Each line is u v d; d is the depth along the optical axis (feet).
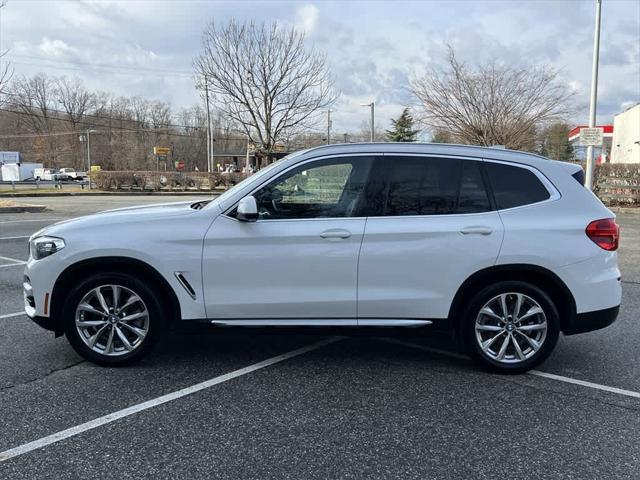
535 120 70.74
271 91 58.70
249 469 9.85
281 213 14.11
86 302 14.30
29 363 14.93
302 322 14.10
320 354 15.97
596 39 56.34
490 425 11.60
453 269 13.80
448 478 9.62
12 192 103.81
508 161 14.28
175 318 14.15
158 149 238.07
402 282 13.87
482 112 71.46
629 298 22.95
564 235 13.79
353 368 14.85
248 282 13.96
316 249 13.78
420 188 14.08
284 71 58.54
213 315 14.15
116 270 14.20
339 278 13.87
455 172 14.14
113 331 14.43
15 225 47.60
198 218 14.08
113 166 282.15
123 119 286.87
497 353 14.39
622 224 50.96
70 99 285.64
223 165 259.39
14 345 16.37
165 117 291.17
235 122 70.74
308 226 13.84
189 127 252.21
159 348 16.34
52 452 10.36
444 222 13.80
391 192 14.05
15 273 26.96
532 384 13.83
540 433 11.26
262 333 14.26
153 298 14.16
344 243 13.76
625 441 10.95
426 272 13.82
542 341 14.11
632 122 112.47
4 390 13.16
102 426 11.41
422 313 14.05
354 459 10.21
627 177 66.44
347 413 12.11
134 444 10.68
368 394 13.14
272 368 14.79
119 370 14.48
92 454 10.31
